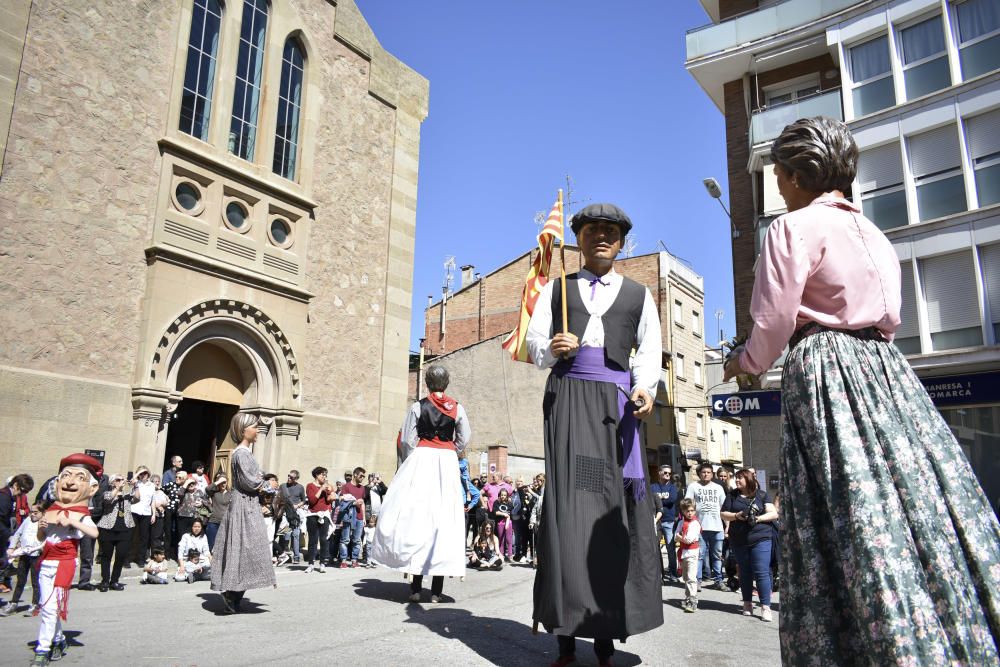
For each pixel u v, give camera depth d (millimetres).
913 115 18188
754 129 20969
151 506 11211
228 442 14945
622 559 3541
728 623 7125
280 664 3744
